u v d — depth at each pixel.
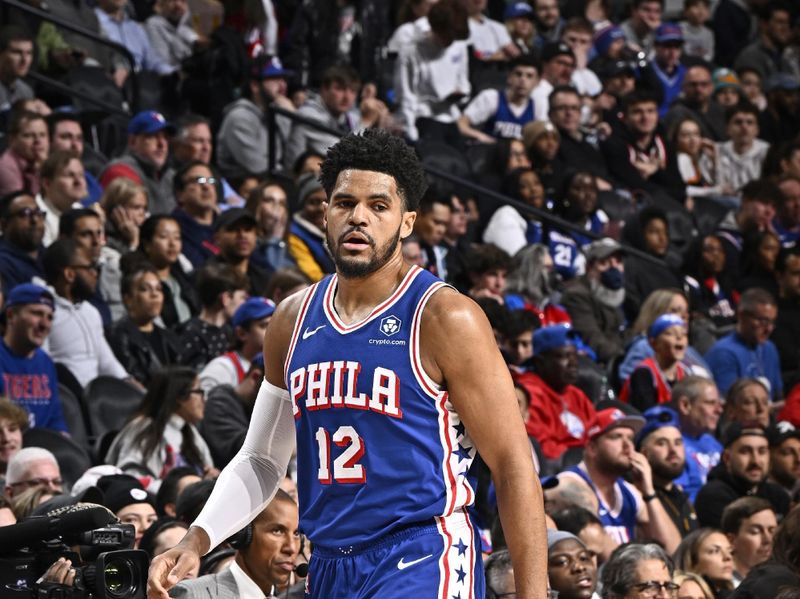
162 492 17.38
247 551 12.88
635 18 43.88
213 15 36.03
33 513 14.79
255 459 9.72
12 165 26.02
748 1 47.16
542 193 32.62
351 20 38.94
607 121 36.88
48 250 22.56
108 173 27.73
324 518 9.09
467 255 28.12
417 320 8.97
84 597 9.14
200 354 23.81
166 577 9.09
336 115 33.75
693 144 38.66
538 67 36.47
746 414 25.72
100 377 21.94
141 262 23.73
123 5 34.88
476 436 8.97
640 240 33.31
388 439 8.91
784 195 35.34
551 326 24.31
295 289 24.28
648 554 15.96
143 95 34.09
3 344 20.72
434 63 35.94
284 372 9.51
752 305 29.28
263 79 33.47
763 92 44.19
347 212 9.03
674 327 27.05
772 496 22.55
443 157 32.94
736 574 19.62
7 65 29.12
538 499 8.89
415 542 8.86
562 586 15.57
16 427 18.59
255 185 29.95
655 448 22.06
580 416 24.23
